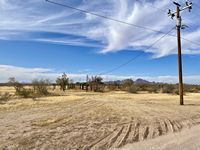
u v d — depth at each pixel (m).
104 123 16.31
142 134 13.26
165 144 11.07
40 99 34.88
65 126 14.81
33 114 19.52
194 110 24.89
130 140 11.85
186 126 16.28
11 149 9.82
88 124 15.74
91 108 24.61
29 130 13.41
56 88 85.69
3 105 25.58
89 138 12.09
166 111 23.69
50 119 17.09
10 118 17.39
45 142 11.03
